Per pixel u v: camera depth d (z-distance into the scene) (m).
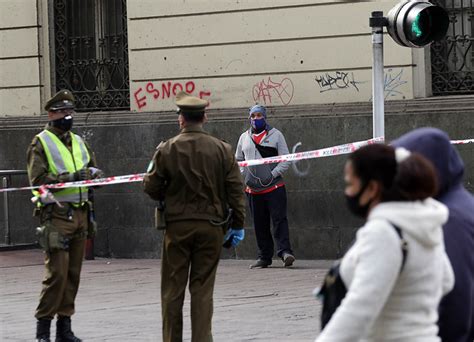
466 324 10.12
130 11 35.34
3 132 37.41
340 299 9.02
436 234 8.84
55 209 19.20
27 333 21.25
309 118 32.00
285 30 32.62
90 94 36.91
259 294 25.78
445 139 10.44
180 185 17.41
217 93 33.81
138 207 35.19
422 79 31.06
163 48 34.78
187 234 17.41
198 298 17.55
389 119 30.94
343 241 31.78
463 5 31.12
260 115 30.45
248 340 19.88
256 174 30.53
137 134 34.97
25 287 28.33
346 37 31.70
